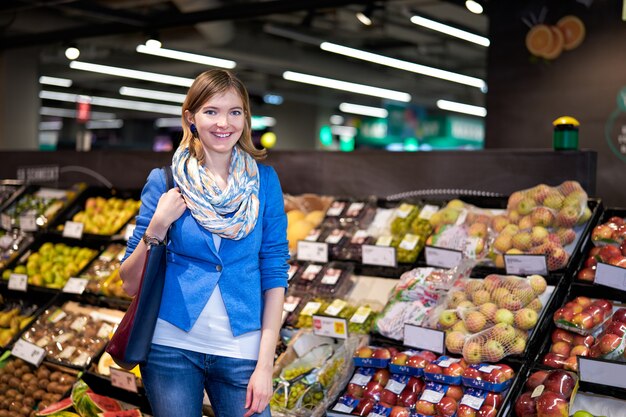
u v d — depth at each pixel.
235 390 2.25
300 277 3.88
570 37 5.39
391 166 4.38
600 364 2.69
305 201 4.50
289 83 16.38
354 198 4.33
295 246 4.16
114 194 5.29
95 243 4.89
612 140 5.27
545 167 3.80
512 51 5.67
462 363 3.01
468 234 3.58
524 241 3.36
